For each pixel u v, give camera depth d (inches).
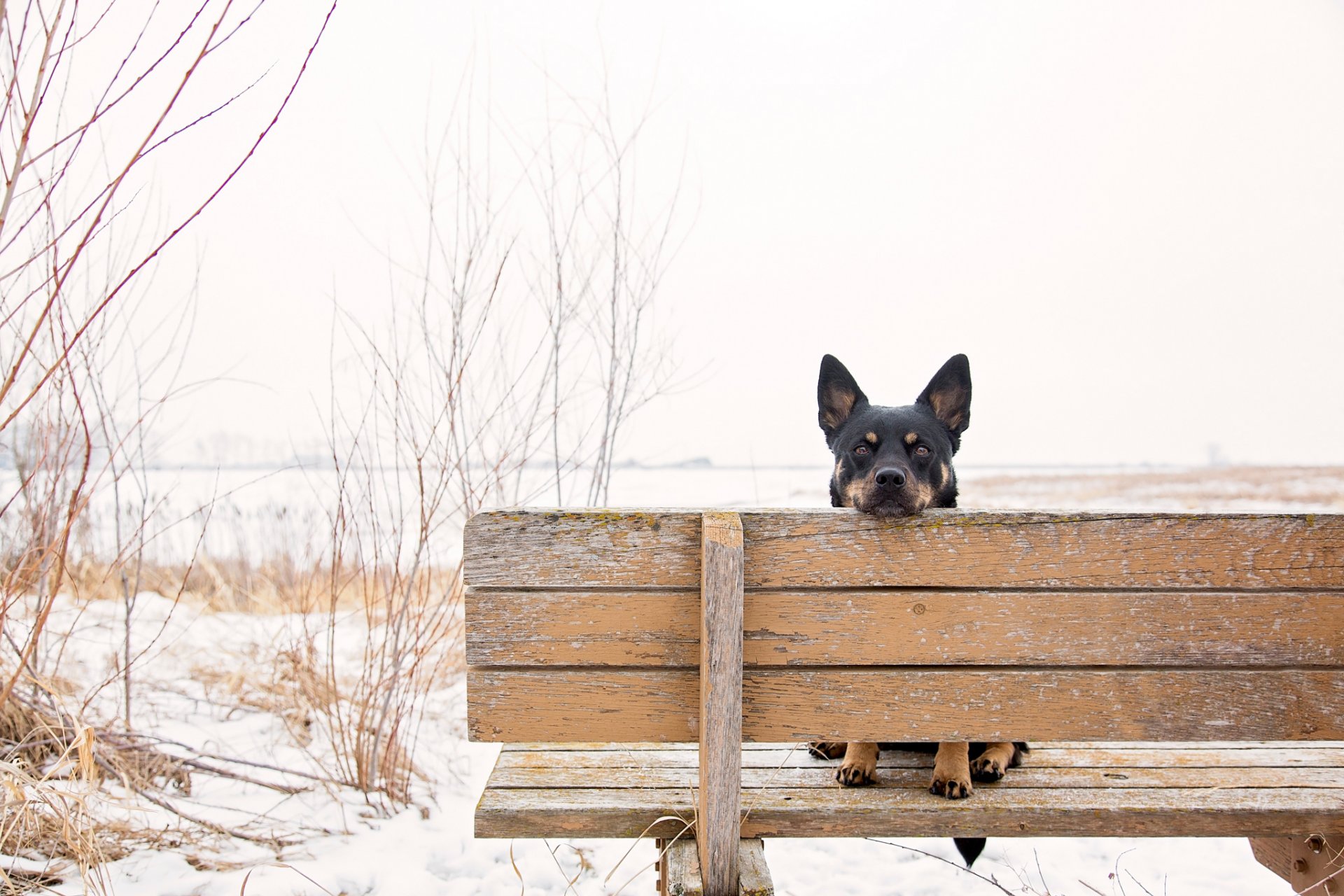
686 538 67.5
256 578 244.8
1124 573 68.0
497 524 67.3
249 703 165.9
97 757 119.7
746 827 74.3
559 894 106.2
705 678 64.1
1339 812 74.7
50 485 126.8
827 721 69.0
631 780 82.4
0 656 120.3
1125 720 68.9
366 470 133.9
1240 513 67.5
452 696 183.8
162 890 97.7
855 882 111.9
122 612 202.4
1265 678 68.7
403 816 126.6
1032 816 74.1
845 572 68.2
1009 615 68.2
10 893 91.7
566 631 67.8
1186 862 116.4
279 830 117.8
